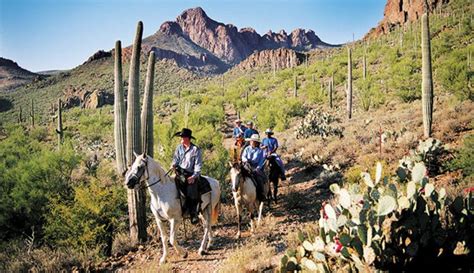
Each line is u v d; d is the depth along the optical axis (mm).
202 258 7535
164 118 51188
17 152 19266
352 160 15094
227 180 12828
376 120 22891
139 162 6902
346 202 5211
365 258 4625
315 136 21281
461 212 5348
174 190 7215
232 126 38562
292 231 8680
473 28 59062
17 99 157875
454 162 10914
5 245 9422
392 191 5031
